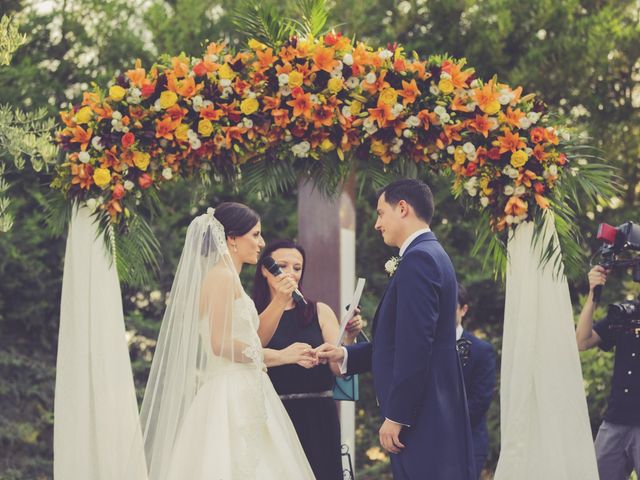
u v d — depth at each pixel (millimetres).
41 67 8883
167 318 4285
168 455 4125
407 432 3918
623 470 4828
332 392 4773
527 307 4629
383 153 4793
